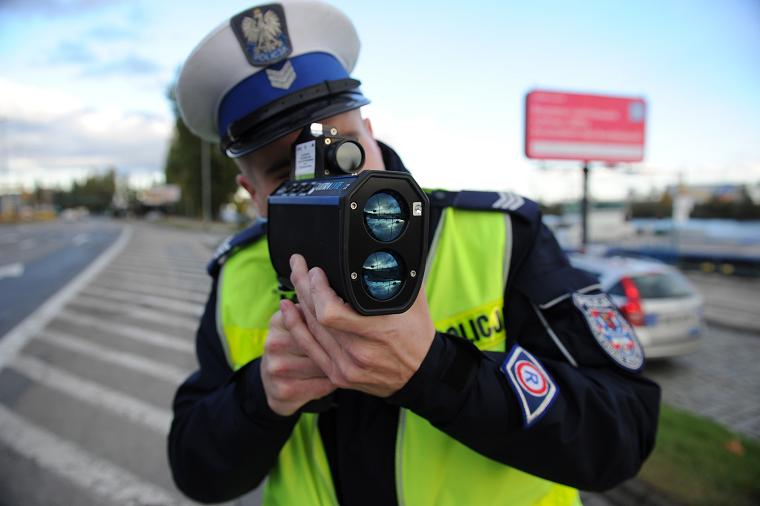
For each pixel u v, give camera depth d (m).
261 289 1.00
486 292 0.87
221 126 1.02
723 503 2.49
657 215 17.58
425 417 0.69
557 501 0.91
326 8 0.97
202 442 0.88
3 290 10.00
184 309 8.16
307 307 0.60
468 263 0.89
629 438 0.78
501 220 0.91
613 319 0.87
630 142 9.41
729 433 3.28
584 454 0.74
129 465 3.22
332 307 0.52
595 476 0.77
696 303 5.68
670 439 3.16
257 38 0.92
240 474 0.86
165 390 4.49
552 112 8.78
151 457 3.31
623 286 5.51
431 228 0.91
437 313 0.87
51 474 3.12
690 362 6.11
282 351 0.70
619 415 0.77
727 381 5.43
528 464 0.74
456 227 0.92
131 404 4.16
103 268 13.80
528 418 0.69
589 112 9.03
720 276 13.30
